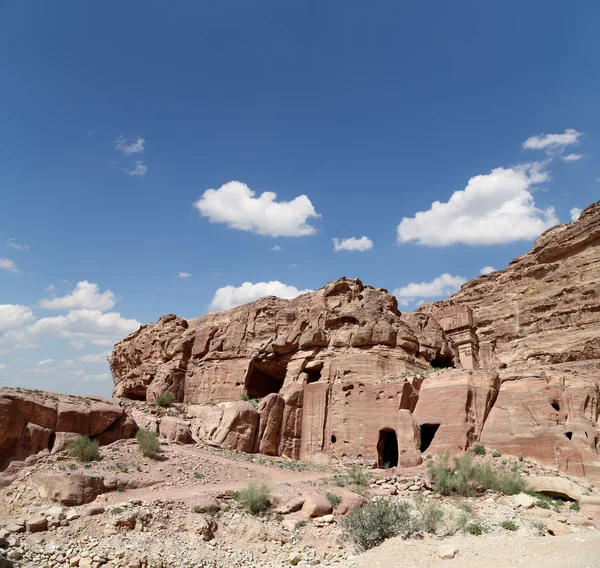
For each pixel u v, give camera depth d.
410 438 34.78
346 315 45.97
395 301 49.22
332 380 42.38
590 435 31.84
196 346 56.75
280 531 22.19
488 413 35.66
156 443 29.33
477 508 25.69
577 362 58.25
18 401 26.08
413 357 44.00
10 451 25.19
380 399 38.34
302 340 47.09
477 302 85.75
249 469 30.92
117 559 18.52
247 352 51.62
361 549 20.97
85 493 22.66
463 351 55.69
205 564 19.17
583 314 67.25
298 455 41.19
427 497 27.39
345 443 38.91
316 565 19.56
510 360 71.38
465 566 17.03
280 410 41.81
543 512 24.95
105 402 33.81
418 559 18.41
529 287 78.25
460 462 30.02
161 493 24.45
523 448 33.06
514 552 17.75
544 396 34.22
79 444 26.44
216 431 38.75
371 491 28.50
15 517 21.25
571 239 73.75
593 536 19.27
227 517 22.84
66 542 19.44
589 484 29.69
